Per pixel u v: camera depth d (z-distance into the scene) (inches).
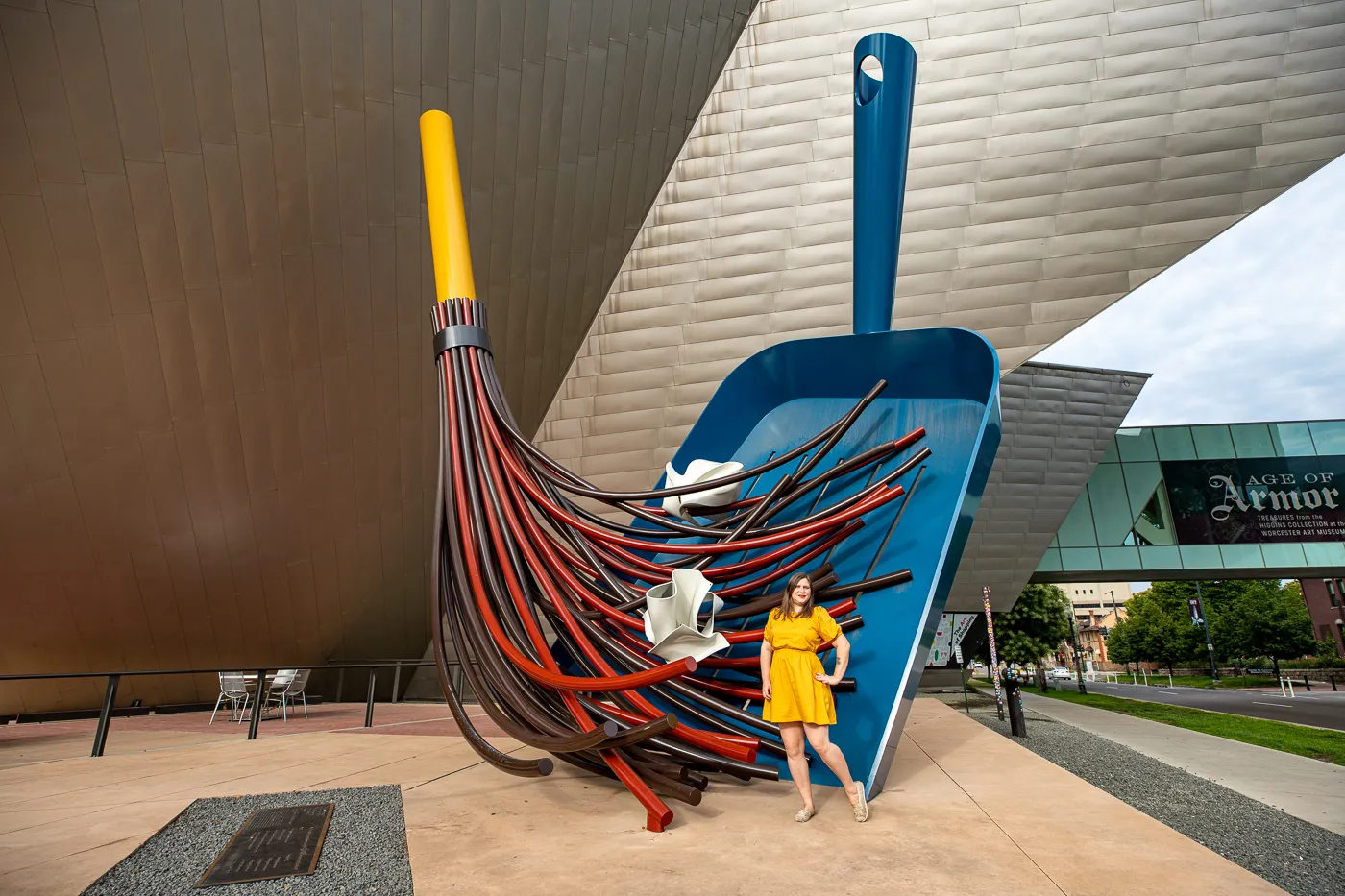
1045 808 166.2
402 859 130.0
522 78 440.8
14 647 472.7
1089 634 3885.3
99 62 335.9
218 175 382.6
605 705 192.7
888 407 239.0
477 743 205.5
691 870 121.4
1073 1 496.1
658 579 207.8
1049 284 529.0
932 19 510.0
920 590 194.1
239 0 346.9
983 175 520.1
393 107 408.5
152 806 178.9
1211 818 212.2
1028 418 902.4
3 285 364.2
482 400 233.9
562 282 535.2
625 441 582.2
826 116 527.2
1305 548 1052.5
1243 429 1101.1
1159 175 507.5
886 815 158.6
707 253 551.5
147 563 473.1
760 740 184.9
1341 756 370.9
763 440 262.1
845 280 542.0
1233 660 2138.3
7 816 167.9
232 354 431.5
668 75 501.4
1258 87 490.6
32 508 424.5
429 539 563.8
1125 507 1089.4
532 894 111.0
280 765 245.9
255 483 475.8
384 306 461.1
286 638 559.8
